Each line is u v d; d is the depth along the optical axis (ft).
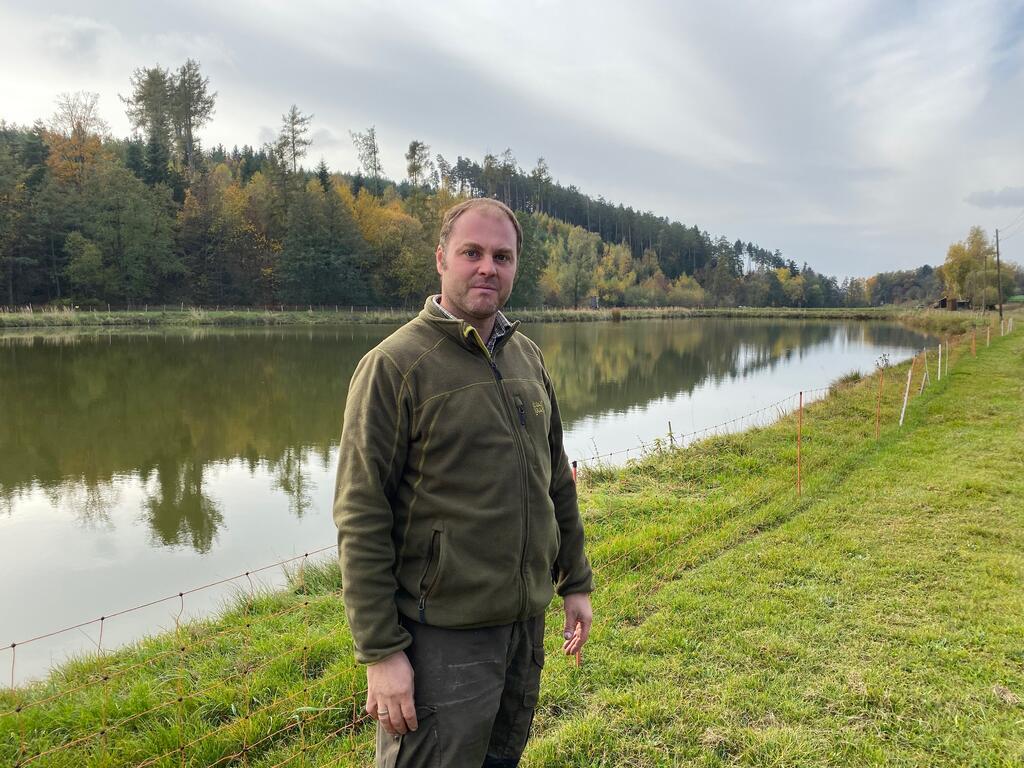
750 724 10.76
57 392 62.39
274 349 108.47
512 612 5.95
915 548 18.67
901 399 45.88
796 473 27.07
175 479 35.45
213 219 201.87
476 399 5.84
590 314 259.60
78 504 31.17
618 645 13.25
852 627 14.11
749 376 84.74
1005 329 120.67
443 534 5.72
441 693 5.72
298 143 225.15
